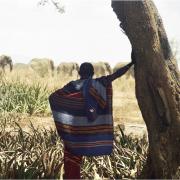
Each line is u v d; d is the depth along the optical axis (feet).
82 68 19.83
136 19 18.61
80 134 19.22
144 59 18.94
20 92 45.68
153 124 19.60
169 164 19.67
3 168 22.30
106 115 19.47
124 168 23.93
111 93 19.56
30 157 24.35
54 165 22.39
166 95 19.20
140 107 19.85
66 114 19.20
